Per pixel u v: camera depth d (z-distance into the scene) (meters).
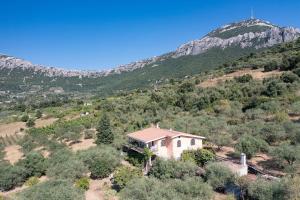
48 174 43.28
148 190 28.16
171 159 37.75
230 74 104.31
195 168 34.81
